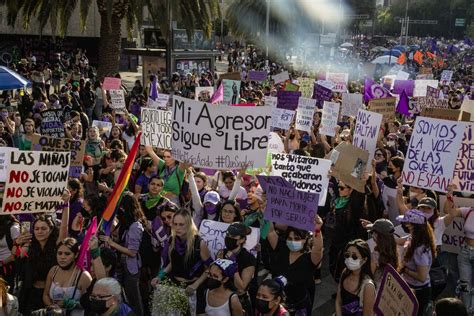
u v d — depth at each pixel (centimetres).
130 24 2678
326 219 997
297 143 1232
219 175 879
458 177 771
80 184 757
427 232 612
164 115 908
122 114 1563
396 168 852
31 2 2442
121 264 668
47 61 4069
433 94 1714
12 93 2597
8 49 3859
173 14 2475
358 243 542
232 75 1650
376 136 959
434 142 747
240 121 701
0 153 734
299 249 599
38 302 592
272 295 497
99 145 1088
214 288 541
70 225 734
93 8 3928
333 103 1223
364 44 9638
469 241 729
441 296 782
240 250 585
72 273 556
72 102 1830
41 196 661
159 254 684
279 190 614
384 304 442
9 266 675
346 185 800
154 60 2988
